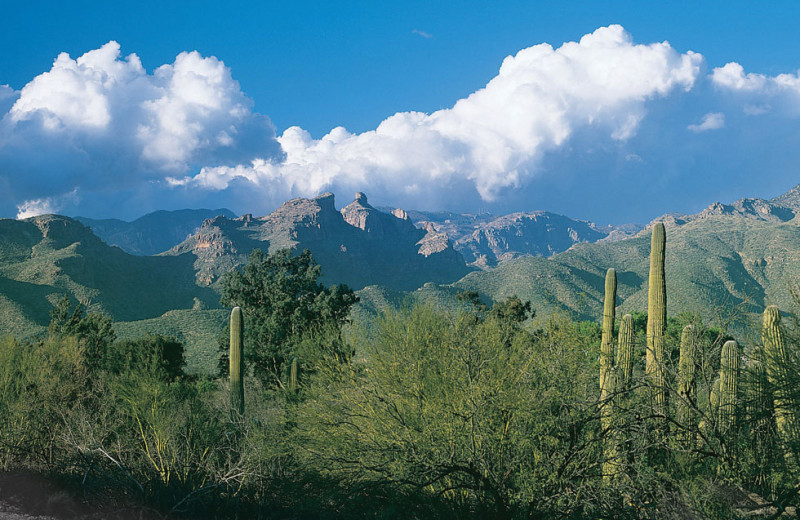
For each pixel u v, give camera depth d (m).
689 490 6.46
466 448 7.05
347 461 7.70
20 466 8.87
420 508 6.97
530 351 7.91
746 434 6.86
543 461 6.91
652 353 7.64
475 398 7.09
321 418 8.30
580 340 7.99
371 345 8.84
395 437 7.51
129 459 9.05
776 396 6.42
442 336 8.23
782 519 6.13
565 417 6.95
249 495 8.32
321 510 7.48
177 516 7.72
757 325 6.85
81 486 8.10
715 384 7.52
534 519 6.59
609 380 7.52
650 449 7.14
